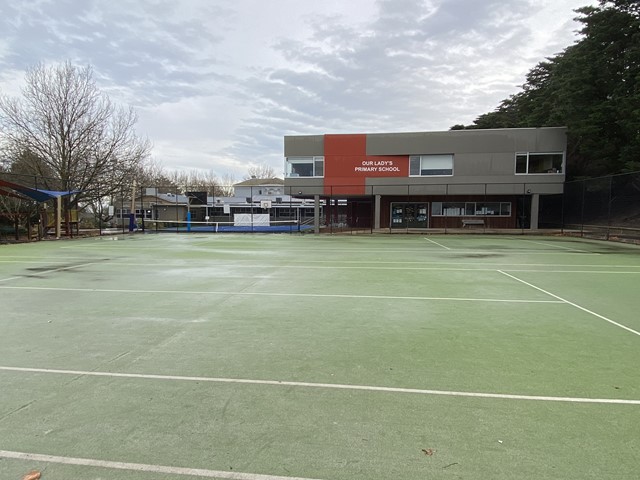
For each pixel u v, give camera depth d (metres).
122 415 3.21
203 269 11.59
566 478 2.45
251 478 2.45
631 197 21.52
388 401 3.46
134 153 33.59
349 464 2.58
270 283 9.31
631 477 2.46
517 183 27.20
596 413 3.25
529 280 9.82
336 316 6.33
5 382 3.84
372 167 28.38
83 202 31.50
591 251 16.98
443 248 18.31
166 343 4.99
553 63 34.88
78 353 4.64
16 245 19.94
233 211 49.50
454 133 27.50
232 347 4.84
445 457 2.65
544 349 4.80
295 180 29.02
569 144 28.27
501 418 3.17
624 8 23.69
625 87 23.62
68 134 27.22
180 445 2.79
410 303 7.28
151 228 36.97
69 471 2.51
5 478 2.43
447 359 4.46
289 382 3.84
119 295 7.93
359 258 14.48
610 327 5.76
